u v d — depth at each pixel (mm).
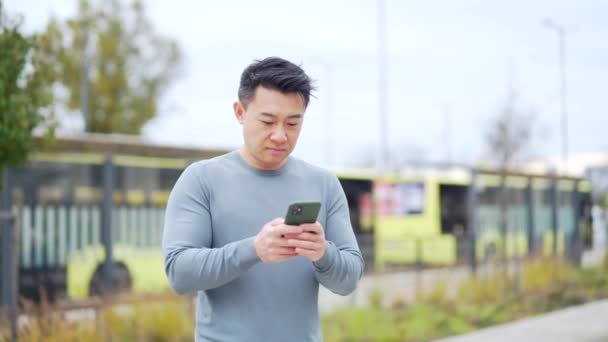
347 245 2648
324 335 8859
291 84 2420
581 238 19641
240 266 2307
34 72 6180
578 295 13766
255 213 2525
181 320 8164
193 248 2434
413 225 21578
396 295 11219
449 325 10266
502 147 36000
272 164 2547
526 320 10930
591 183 24156
